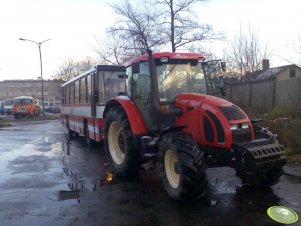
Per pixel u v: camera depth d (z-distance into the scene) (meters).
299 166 8.70
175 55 7.88
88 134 13.96
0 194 7.38
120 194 7.14
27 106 43.81
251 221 5.52
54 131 22.91
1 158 11.94
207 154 6.84
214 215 5.80
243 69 23.47
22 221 5.79
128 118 8.25
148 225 5.49
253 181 6.79
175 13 23.41
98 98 12.45
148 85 8.00
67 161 11.06
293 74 26.44
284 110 14.05
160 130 7.48
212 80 8.15
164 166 6.75
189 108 7.07
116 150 9.16
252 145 6.39
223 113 6.56
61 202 6.74
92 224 5.60
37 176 8.98
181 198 6.24
